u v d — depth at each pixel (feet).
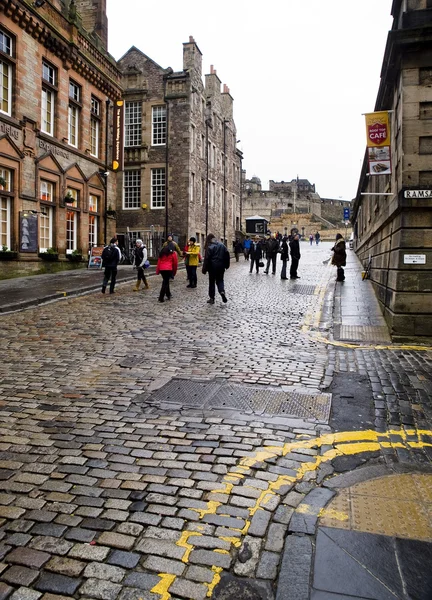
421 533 9.42
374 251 47.14
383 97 33.58
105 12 82.74
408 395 17.78
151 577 8.32
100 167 77.15
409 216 26.91
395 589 7.95
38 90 59.88
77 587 8.09
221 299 43.68
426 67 26.21
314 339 27.63
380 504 10.49
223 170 132.46
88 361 22.44
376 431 14.52
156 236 90.74
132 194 107.14
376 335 28.53
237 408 16.39
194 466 12.28
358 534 9.40
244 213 265.13
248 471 12.03
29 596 7.91
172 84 103.91
